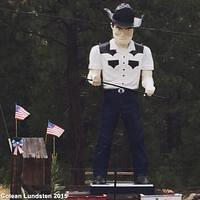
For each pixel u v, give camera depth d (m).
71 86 87.00
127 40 44.19
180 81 86.62
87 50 85.38
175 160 100.25
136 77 44.66
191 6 88.88
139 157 44.41
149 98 89.81
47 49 87.88
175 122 106.00
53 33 88.38
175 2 86.88
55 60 83.38
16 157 42.28
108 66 44.28
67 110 96.00
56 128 45.53
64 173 87.75
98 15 84.75
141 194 42.59
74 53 86.31
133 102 44.66
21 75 93.94
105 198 41.81
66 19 81.00
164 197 42.00
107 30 84.00
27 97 97.75
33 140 45.91
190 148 99.88
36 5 80.75
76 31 85.81
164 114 98.69
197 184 95.75
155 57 86.56
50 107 97.06
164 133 108.12
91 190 43.00
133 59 44.47
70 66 86.50
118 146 98.38
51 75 89.12
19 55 89.88
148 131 94.81
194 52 95.25
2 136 97.31
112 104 44.47
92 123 95.69
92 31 84.44
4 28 87.00
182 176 98.50
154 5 87.12
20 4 81.69
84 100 93.38
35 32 85.25
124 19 43.91
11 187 42.16
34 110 97.31
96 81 44.53
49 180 42.72
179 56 92.56
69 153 93.38
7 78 93.75
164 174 94.00
